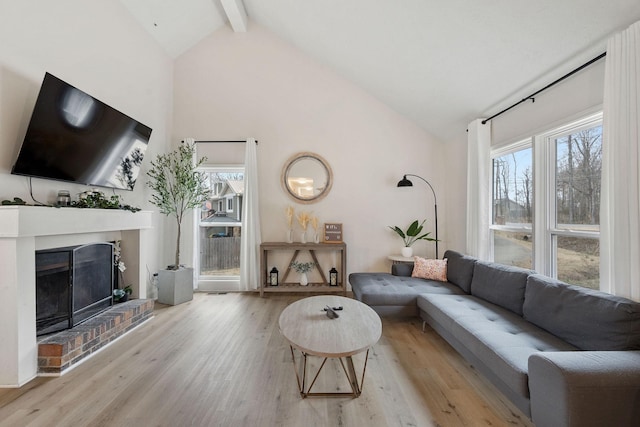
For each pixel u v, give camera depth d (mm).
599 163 2010
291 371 1966
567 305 1708
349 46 3350
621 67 1592
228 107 4082
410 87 3434
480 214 3098
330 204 4129
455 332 1997
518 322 1979
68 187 2418
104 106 2498
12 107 2006
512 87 2547
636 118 1522
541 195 2473
